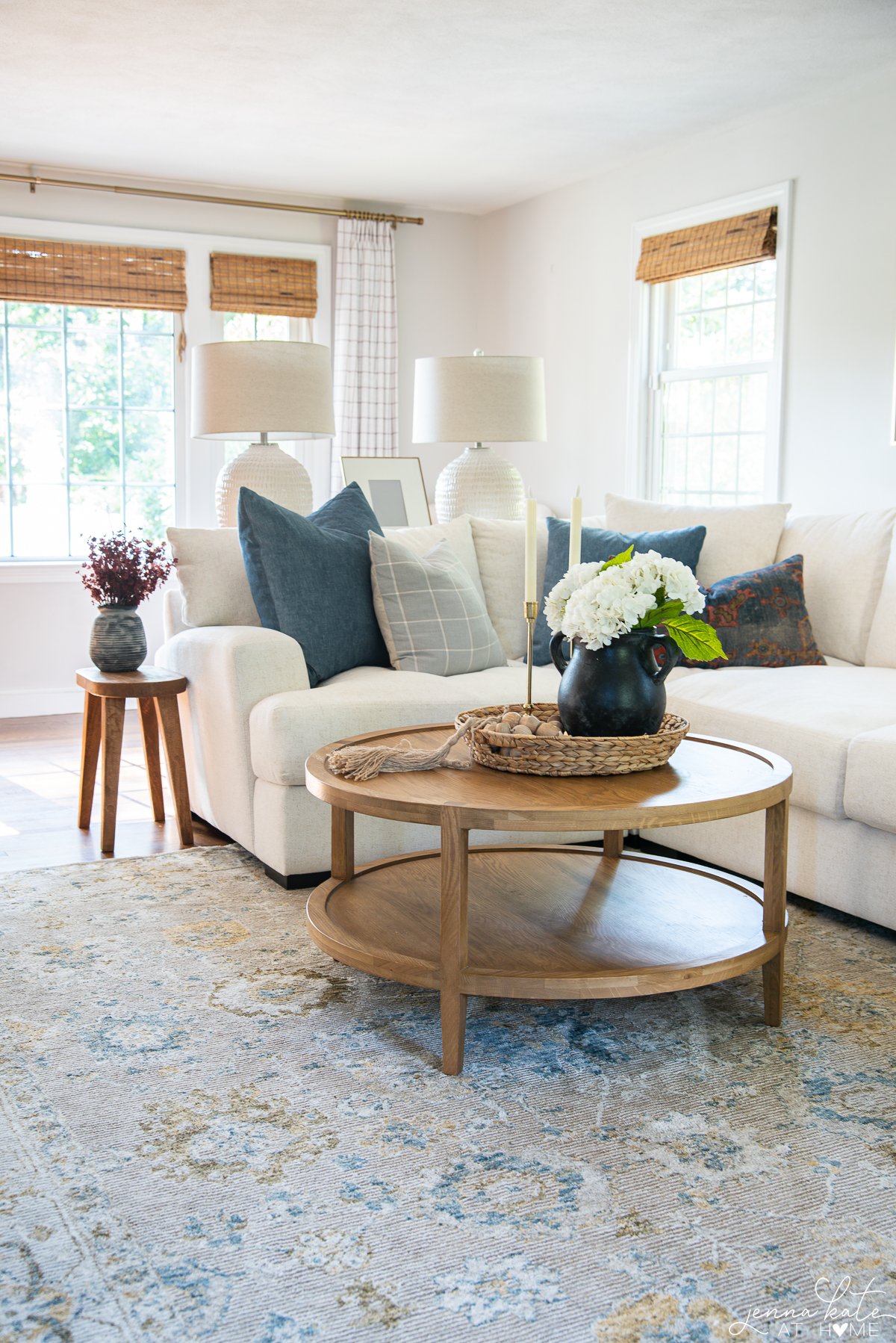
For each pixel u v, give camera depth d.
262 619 3.31
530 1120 1.82
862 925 2.73
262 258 5.99
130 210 5.70
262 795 2.99
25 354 5.59
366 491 5.08
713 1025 2.18
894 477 4.31
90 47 3.96
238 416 3.99
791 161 4.65
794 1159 1.70
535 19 3.73
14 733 5.18
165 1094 1.90
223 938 2.60
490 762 2.22
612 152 5.32
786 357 4.73
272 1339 1.32
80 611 5.74
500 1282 1.42
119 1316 1.36
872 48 3.99
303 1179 1.65
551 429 6.17
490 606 3.84
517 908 2.33
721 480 5.24
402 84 4.36
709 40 3.92
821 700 2.93
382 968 2.02
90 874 3.08
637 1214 1.56
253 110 4.66
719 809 1.96
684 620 2.21
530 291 6.23
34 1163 1.69
